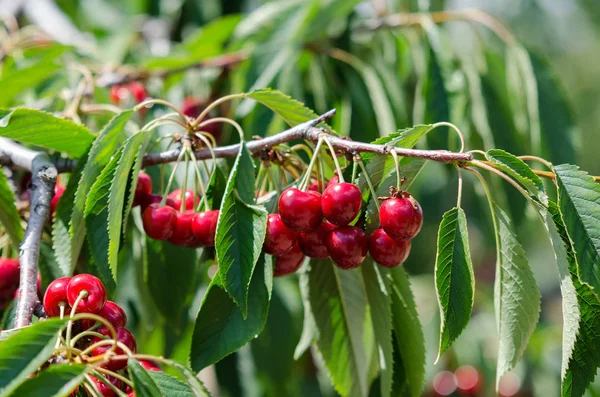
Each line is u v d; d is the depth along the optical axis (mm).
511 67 1255
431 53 1213
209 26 1369
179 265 1034
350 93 1210
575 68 3258
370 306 977
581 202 877
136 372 835
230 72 1286
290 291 1370
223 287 911
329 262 992
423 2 1245
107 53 1403
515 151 1222
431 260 1991
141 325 1185
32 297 905
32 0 1580
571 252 896
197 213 946
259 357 1271
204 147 1001
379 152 904
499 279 916
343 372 1004
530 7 2404
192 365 930
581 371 902
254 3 1691
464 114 1210
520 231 1205
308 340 1033
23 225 1032
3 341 818
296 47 1216
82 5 1811
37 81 1203
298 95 1223
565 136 1226
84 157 986
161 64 1273
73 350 841
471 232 2373
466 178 1316
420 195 1963
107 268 958
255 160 1008
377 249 912
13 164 1003
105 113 1143
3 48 1289
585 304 897
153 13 1783
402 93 1293
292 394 1334
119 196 934
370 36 1305
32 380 812
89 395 874
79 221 961
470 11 1261
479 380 1692
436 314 1742
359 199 900
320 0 1208
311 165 922
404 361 987
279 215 923
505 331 914
